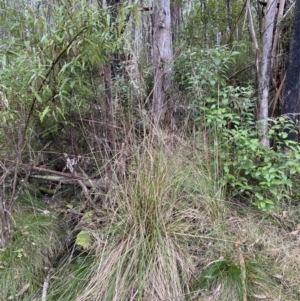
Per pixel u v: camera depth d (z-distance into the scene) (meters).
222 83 2.70
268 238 2.06
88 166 2.55
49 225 2.20
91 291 1.70
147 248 1.79
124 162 2.03
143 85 2.73
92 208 2.27
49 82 1.89
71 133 2.45
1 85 1.61
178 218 2.02
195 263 1.86
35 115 2.10
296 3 2.48
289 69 2.59
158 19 3.07
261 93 2.69
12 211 2.25
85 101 2.31
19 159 2.05
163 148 2.14
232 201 2.36
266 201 2.20
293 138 2.62
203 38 4.20
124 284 1.69
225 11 4.26
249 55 3.54
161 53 3.11
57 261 2.04
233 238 2.02
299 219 2.22
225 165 2.29
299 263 1.86
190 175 2.24
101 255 1.80
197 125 2.68
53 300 1.77
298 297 1.69
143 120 2.21
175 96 2.95
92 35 1.80
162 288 1.68
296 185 2.43
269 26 2.61
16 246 1.99
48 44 1.75
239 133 2.26
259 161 2.39
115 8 2.03
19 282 1.85
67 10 1.77
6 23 1.83
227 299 1.67
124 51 2.34
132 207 1.88
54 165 2.62
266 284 1.74
